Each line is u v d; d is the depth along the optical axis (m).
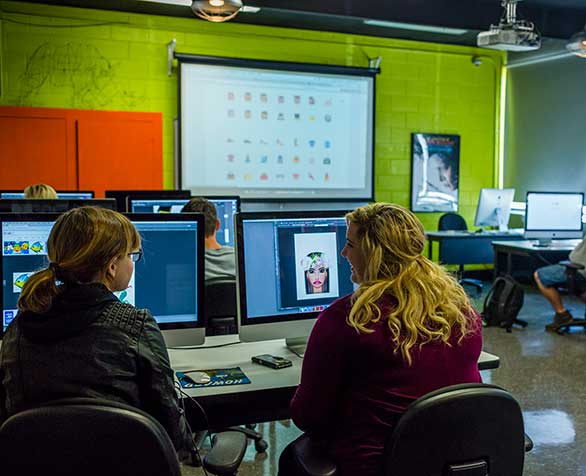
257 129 6.59
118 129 5.98
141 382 1.23
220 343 2.08
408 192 7.41
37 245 1.76
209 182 6.44
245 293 1.90
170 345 1.83
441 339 1.30
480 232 6.75
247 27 6.52
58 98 5.95
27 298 1.19
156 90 6.27
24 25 5.81
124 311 1.25
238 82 6.47
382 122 7.22
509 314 5.00
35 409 1.00
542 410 3.27
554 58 7.00
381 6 5.16
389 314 1.30
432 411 1.16
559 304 4.98
